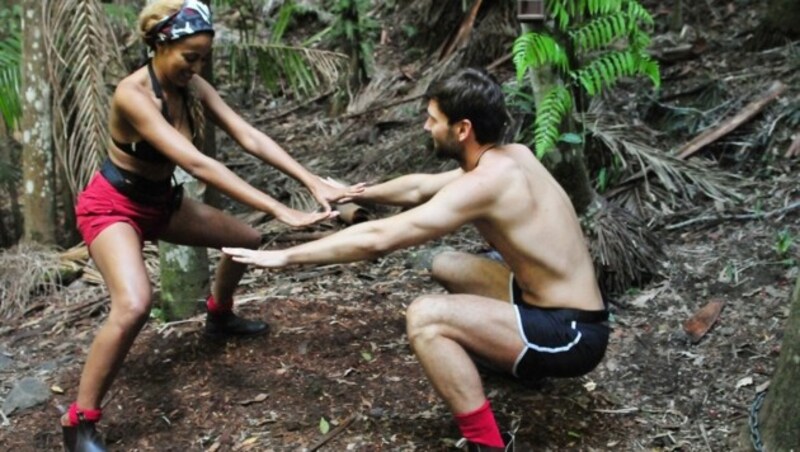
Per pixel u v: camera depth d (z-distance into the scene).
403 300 4.00
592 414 3.07
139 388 3.31
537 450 2.88
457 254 3.15
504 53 6.71
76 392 3.42
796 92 5.14
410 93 6.93
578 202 3.95
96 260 2.90
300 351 3.46
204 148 3.60
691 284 3.91
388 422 3.02
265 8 9.03
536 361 2.70
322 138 6.84
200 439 3.00
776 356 3.32
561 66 3.63
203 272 3.82
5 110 5.00
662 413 3.08
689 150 4.92
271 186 5.84
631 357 3.42
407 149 5.83
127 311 2.74
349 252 2.61
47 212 4.91
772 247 4.05
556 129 3.51
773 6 5.91
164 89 2.86
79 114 3.73
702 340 3.50
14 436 3.16
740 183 4.68
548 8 3.55
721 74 5.67
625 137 4.86
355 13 7.20
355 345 3.51
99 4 3.72
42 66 4.71
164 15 2.69
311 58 4.84
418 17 7.82
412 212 2.61
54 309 4.36
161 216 3.05
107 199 2.91
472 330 2.62
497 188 2.61
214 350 3.51
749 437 2.79
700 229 4.34
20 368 3.73
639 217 4.49
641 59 3.61
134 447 2.99
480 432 2.64
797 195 4.42
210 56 3.43
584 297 2.76
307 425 3.02
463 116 2.68
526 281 2.76
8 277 4.54
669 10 6.90
